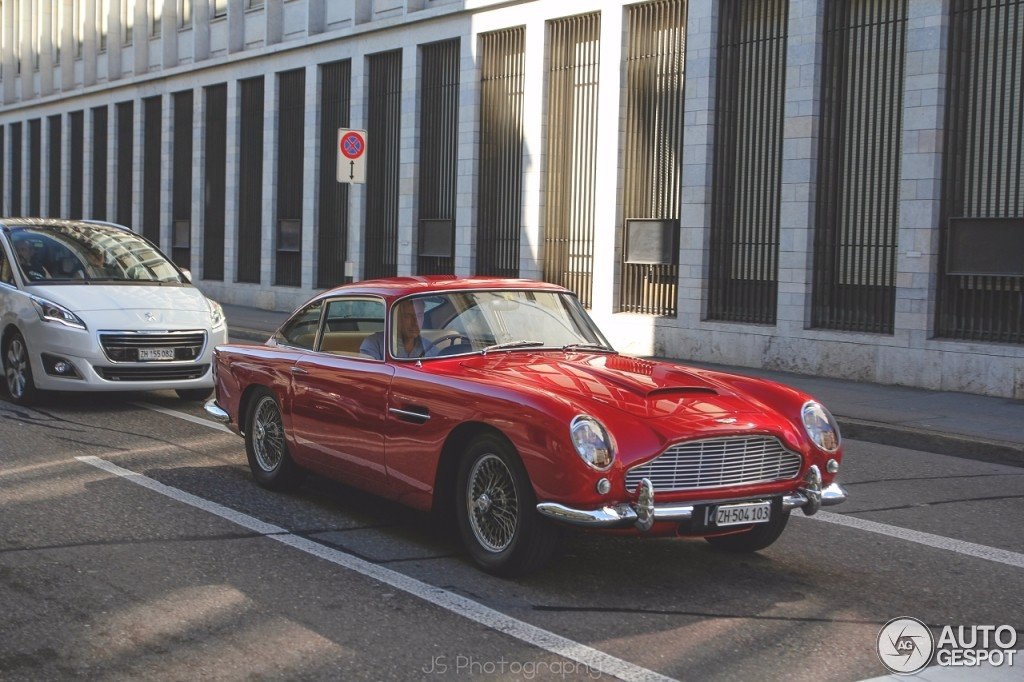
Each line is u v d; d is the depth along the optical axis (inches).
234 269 1107.9
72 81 1444.4
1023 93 515.5
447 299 267.6
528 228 767.1
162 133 1232.2
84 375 425.7
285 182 1039.0
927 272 541.3
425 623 199.5
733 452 219.3
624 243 697.6
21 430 393.4
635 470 209.6
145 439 381.7
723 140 643.5
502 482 225.9
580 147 737.6
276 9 1043.3
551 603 212.5
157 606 206.5
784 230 605.3
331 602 210.2
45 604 206.7
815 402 237.1
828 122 592.4
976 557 255.8
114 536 254.5
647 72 687.1
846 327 586.9
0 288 459.5
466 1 805.9
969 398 508.4
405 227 882.1
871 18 573.9
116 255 484.4
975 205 536.7
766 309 625.3
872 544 265.6
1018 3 516.7
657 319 674.2
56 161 1503.4
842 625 204.8
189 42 1191.6
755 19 628.1
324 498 298.5
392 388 249.3
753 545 249.8
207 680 171.6
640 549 254.5
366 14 932.6
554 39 753.6
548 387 225.6
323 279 992.2
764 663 183.6
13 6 1611.7
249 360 308.2
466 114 818.2
